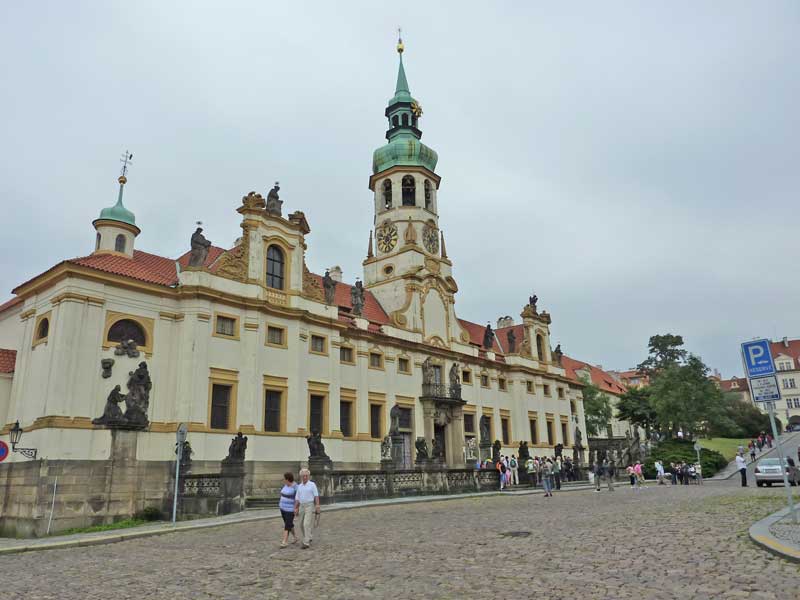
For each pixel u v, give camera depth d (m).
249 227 43.16
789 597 8.91
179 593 12.00
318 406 46.34
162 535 23.78
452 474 41.75
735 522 17.92
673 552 13.30
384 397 52.62
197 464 36.53
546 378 74.75
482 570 12.58
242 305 41.34
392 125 68.94
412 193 65.25
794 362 145.25
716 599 9.11
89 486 32.81
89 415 33.88
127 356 36.22
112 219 41.69
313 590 11.59
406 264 60.72
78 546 21.36
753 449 79.50
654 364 98.12
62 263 34.47
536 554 14.20
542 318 77.75
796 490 33.78
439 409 57.09
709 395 78.75
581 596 9.83
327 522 24.39
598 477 45.38
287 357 43.72
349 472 34.38
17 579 14.64
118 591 12.51
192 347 38.12
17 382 36.84
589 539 16.27
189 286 38.81
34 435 33.00
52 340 34.31
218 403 39.19
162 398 37.28
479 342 71.69
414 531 20.22
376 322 54.94
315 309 47.25
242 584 12.57
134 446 35.00
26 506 31.95
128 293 37.06
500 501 34.75
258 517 27.25
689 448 71.00
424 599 10.35
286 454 41.75
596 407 90.88
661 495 35.28
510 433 67.25
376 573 12.93
